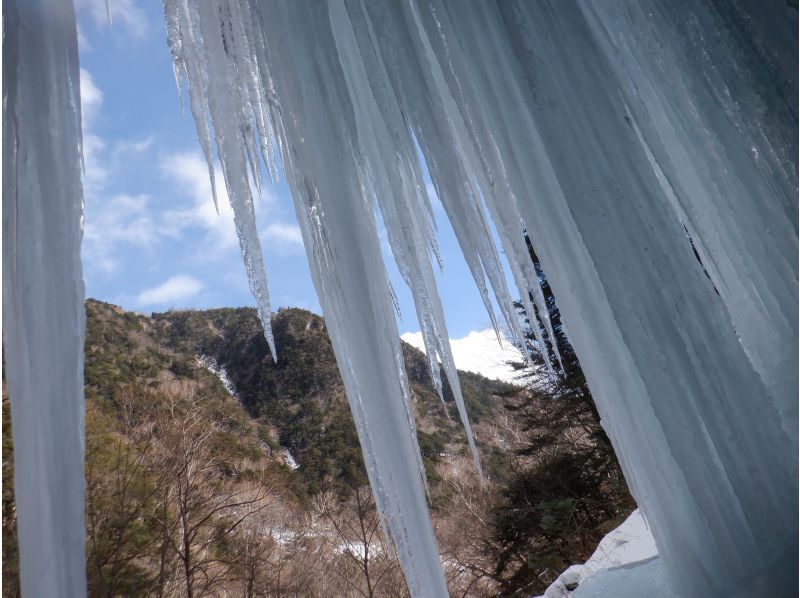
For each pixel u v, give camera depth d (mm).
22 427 1150
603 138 1497
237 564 10211
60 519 1109
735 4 1625
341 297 1537
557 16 1624
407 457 1404
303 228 1635
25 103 1354
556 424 10555
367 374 1441
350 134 1560
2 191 1276
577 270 1465
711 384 1324
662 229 1440
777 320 1443
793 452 1311
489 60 1621
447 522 12172
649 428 1361
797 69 1570
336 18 1737
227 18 1683
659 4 1656
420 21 1725
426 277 1783
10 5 1400
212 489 11070
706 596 1265
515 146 1564
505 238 1674
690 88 1583
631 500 9008
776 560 1202
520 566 10500
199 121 1666
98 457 9758
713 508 1269
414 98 1607
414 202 1825
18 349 1200
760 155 1512
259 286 1571
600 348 1427
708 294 1397
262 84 1660
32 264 1258
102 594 8156
